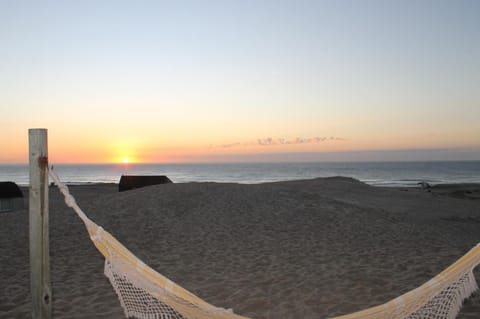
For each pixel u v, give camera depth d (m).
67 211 13.28
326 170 140.00
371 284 6.05
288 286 6.13
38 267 3.34
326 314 5.02
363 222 11.48
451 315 3.74
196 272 7.11
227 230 10.42
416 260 7.27
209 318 3.88
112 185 43.44
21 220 13.15
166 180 25.12
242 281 6.48
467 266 3.84
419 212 17.36
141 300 3.96
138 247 9.12
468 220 15.88
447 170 132.12
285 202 13.68
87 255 8.36
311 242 9.16
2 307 5.53
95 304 5.47
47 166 3.39
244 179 84.62
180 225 10.98
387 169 147.12
